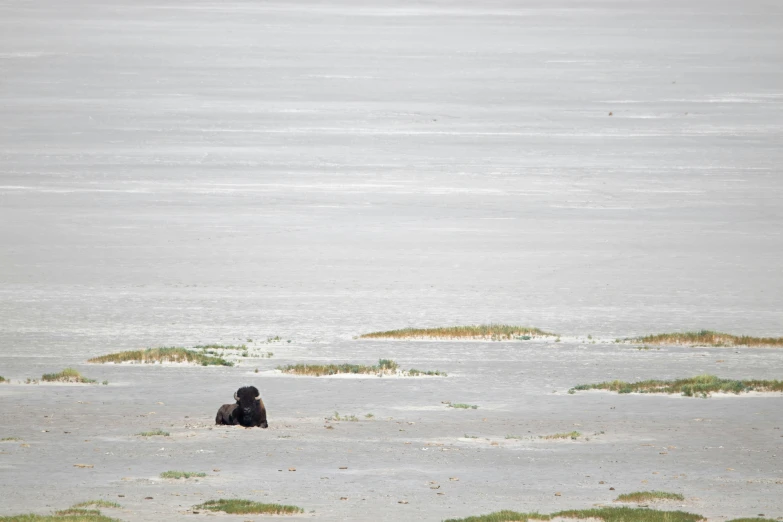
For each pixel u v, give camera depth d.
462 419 124.75
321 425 119.19
